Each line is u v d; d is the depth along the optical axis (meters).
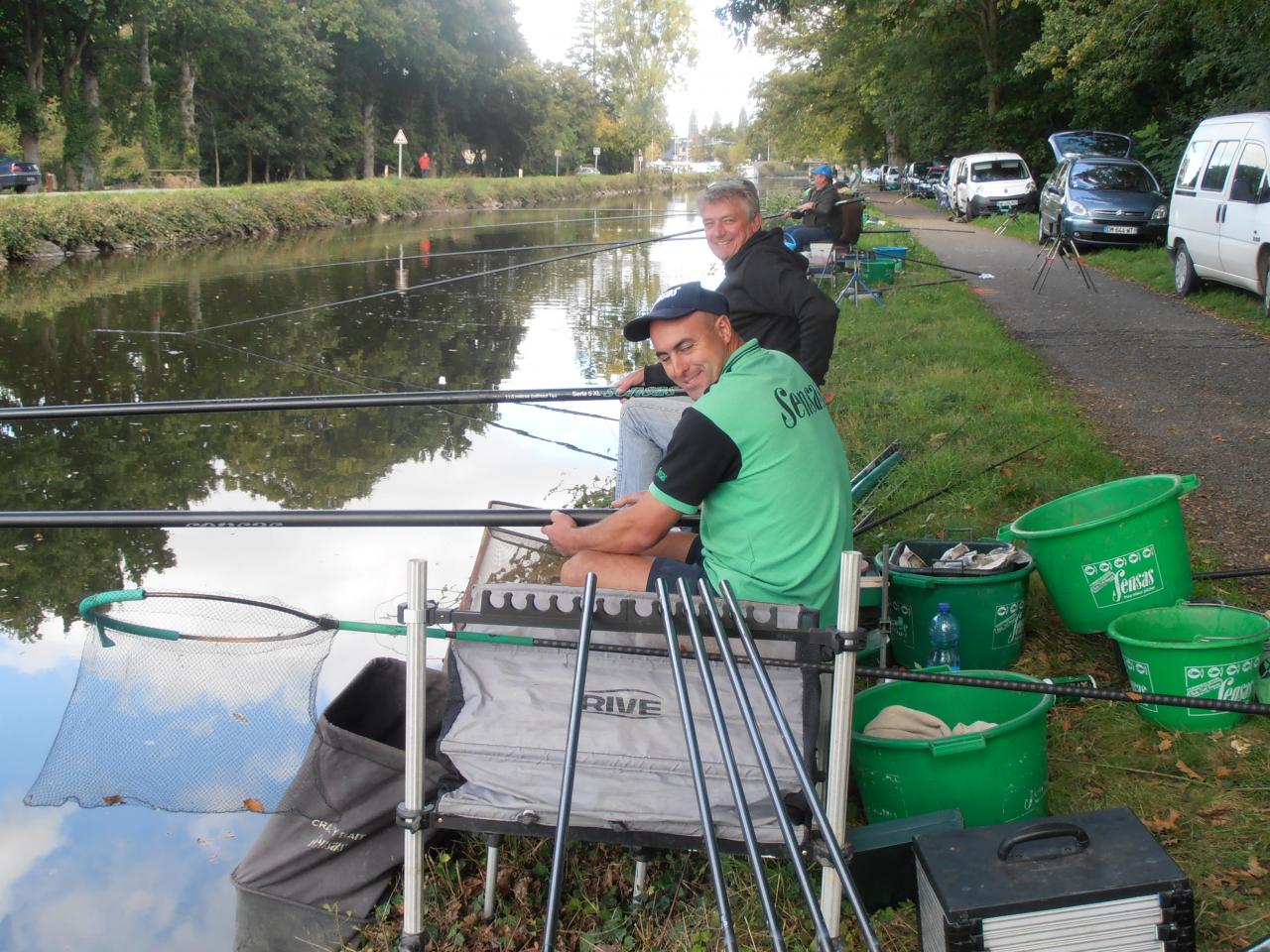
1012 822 2.72
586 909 3.22
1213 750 3.77
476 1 62.44
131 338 15.41
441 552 7.25
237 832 4.31
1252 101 18.45
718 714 2.63
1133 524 4.28
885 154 62.44
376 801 3.31
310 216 38.69
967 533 5.41
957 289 15.79
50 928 3.74
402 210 45.81
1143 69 23.16
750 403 3.18
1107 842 2.61
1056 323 13.29
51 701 5.37
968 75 36.06
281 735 3.15
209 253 29.27
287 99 50.78
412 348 14.60
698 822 2.93
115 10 41.16
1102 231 19.80
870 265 16.27
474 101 68.44
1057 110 34.12
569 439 10.01
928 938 2.64
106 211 29.12
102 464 9.48
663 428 5.26
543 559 4.00
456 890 3.31
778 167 107.31
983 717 3.67
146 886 3.98
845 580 2.77
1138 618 4.14
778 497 3.17
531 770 2.96
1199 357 10.91
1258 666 3.90
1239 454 7.48
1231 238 13.17
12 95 39.34
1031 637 4.69
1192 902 2.46
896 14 27.66
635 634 2.91
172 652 3.16
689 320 3.52
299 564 7.07
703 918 3.12
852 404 9.07
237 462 9.48
